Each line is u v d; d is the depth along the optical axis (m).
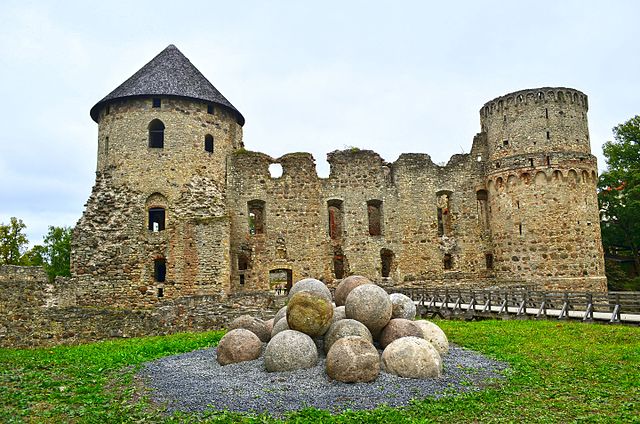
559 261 31.00
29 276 22.95
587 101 33.50
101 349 17.38
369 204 34.72
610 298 19.64
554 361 12.72
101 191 27.72
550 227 31.31
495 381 10.66
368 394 9.62
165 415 8.89
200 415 8.81
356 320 12.59
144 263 26.75
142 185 27.47
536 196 31.73
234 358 12.84
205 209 28.30
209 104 29.81
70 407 9.53
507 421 8.25
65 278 24.33
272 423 8.32
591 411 8.75
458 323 21.11
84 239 26.95
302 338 11.77
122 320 23.05
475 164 35.38
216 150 29.78
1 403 9.92
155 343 18.02
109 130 28.42
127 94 27.91
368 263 33.19
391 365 10.97
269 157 32.25
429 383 10.32
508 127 33.25
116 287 26.42
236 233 30.62
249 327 14.64
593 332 16.88
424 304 26.45
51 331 22.50
